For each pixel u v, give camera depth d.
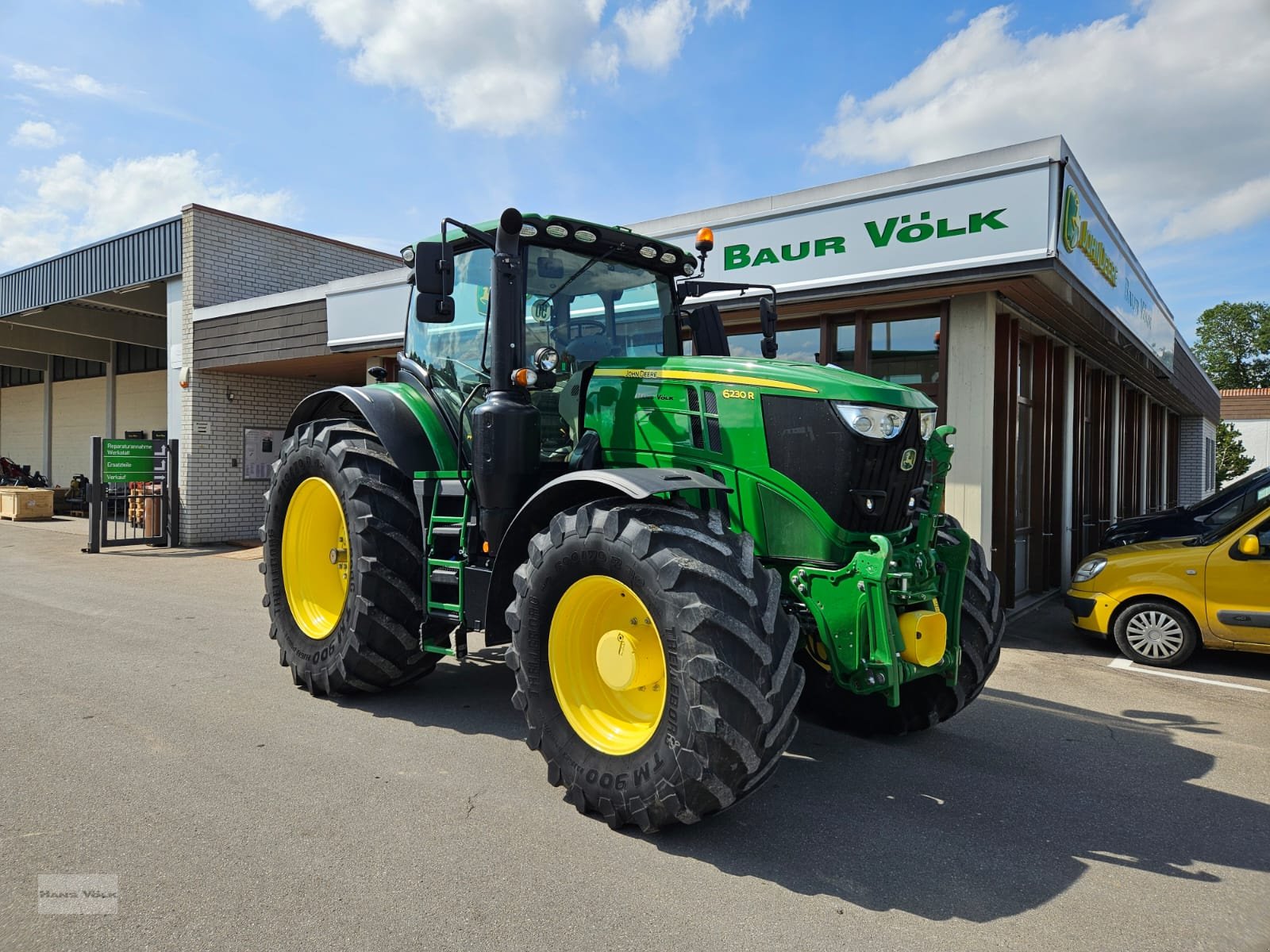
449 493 4.48
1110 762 4.21
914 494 3.72
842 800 3.65
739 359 3.93
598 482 3.31
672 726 2.98
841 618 3.39
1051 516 9.95
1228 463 34.72
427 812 3.35
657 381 3.92
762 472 3.61
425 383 4.85
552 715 3.46
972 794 3.75
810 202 7.24
